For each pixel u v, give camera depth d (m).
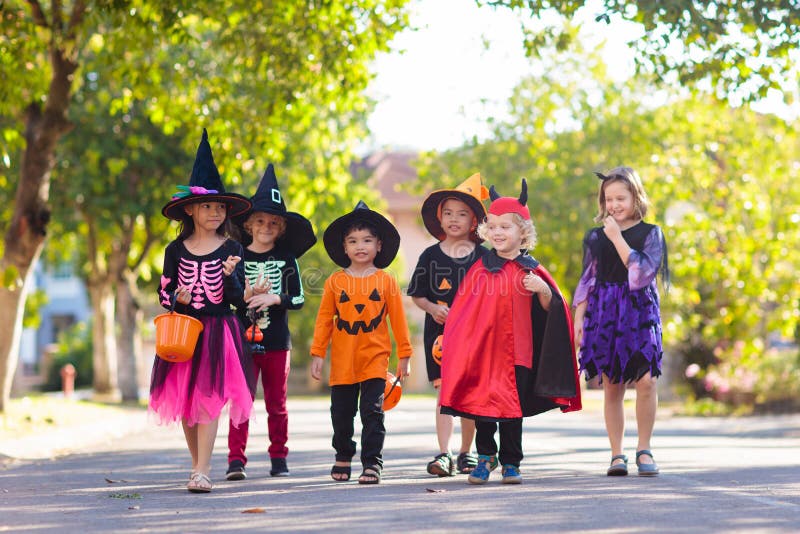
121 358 33.88
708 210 29.41
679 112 30.34
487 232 9.23
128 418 22.34
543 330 9.13
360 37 17.72
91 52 29.28
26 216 18.61
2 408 18.34
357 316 9.59
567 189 32.88
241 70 18.88
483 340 8.97
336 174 25.94
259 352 9.99
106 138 31.08
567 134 32.78
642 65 15.87
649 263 9.48
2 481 10.20
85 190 31.36
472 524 6.64
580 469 10.43
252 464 11.65
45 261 41.06
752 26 14.66
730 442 15.59
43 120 18.50
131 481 9.94
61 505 7.97
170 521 6.95
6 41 17.92
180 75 20.25
